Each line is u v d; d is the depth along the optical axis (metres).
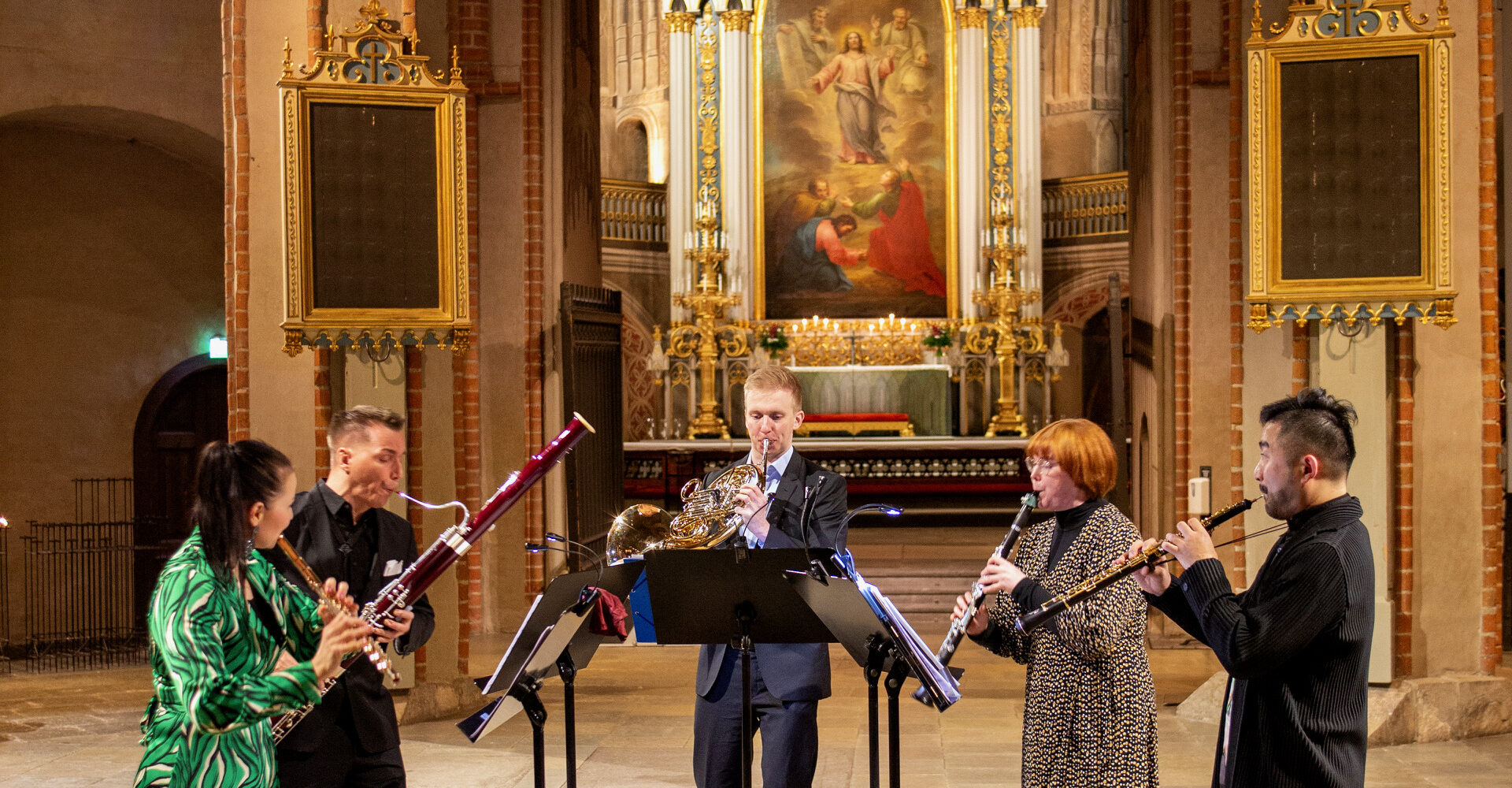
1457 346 5.98
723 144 17.64
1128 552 3.01
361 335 5.84
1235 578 6.52
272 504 2.69
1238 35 7.14
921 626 9.81
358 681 3.14
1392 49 5.53
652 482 15.29
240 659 2.62
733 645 3.28
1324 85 5.62
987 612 3.27
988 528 14.83
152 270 10.59
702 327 17.23
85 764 5.69
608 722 6.49
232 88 6.43
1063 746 3.06
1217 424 8.51
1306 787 2.74
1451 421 5.99
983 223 17.58
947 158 18.02
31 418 10.12
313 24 6.29
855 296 18.28
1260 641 2.68
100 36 9.82
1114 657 3.03
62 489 10.21
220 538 2.58
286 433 6.38
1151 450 8.86
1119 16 19.64
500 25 8.95
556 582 3.33
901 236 18.22
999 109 17.52
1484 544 6.02
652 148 20.00
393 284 5.86
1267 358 6.18
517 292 8.98
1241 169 7.04
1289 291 5.66
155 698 2.75
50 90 9.63
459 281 5.91
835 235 18.31
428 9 6.58
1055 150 20.02
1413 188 5.54
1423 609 5.99
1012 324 17.11
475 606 9.09
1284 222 5.68
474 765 5.55
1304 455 2.82
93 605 10.21
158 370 10.59
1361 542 2.78
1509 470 8.86
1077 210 18.64
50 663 9.01
